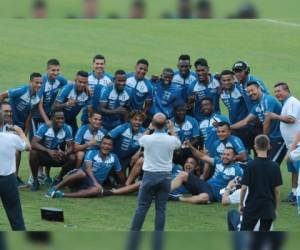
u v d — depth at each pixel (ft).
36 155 104.53
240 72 110.22
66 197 102.06
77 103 111.14
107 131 109.50
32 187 104.99
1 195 84.28
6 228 90.02
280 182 81.46
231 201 100.37
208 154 106.11
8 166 84.07
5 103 102.58
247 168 81.46
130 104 111.55
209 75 113.09
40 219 93.20
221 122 103.35
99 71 113.60
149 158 86.63
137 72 111.55
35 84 108.17
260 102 106.11
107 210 97.71
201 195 100.99
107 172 104.42
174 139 86.74
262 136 81.82
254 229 81.46
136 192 104.83
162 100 114.21
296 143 97.09
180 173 102.17
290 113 101.60
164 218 86.79
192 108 114.01
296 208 100.89
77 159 105.19
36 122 111.45
